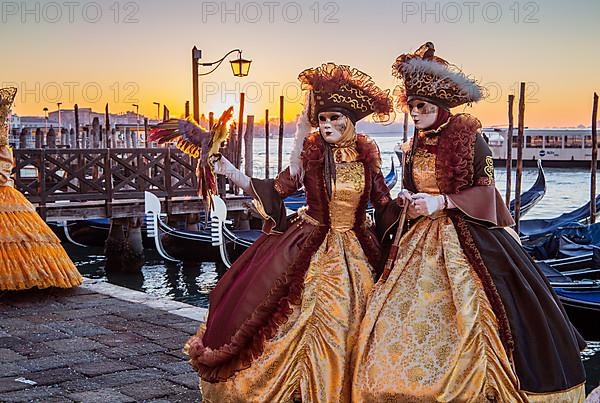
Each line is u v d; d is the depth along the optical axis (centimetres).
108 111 2091
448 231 364
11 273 694
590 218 1711
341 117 380
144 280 1549
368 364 345
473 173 366
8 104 712
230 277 389
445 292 353
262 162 5003
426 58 382
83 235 1886
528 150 4975
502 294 350
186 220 1661
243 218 1722
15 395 453
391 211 380
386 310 352
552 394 345
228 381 363
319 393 351
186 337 573
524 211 1794
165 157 1591
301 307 362
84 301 682
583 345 379
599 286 1014
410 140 390
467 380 337
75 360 518
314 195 381
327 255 372
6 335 576
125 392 460
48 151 1461
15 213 714
